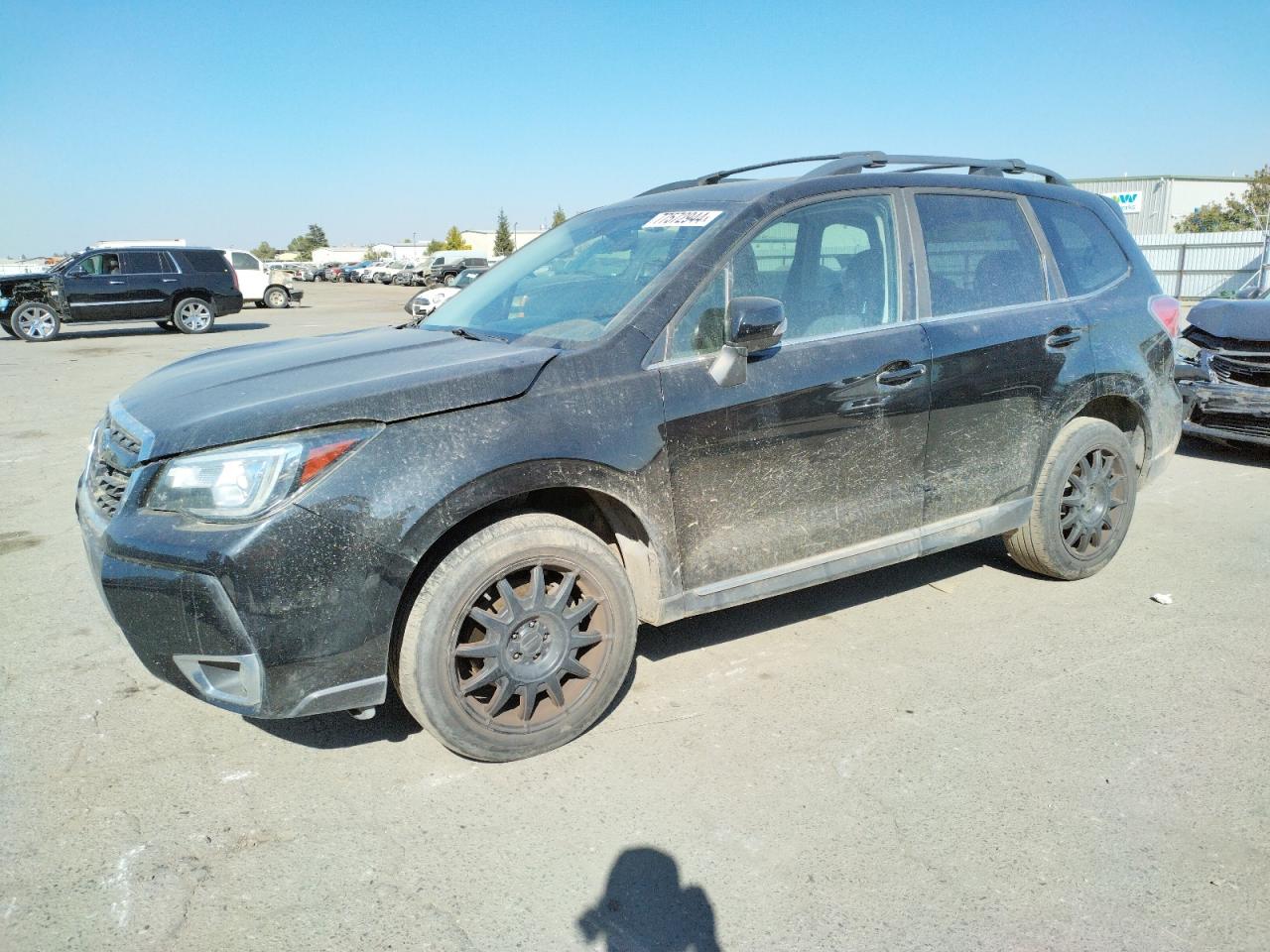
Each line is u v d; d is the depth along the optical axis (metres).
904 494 3.70
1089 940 2.21
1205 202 46.03
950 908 2.32
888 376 3.54
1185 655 3.71
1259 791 2.79
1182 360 7.07
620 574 3.08
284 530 2.53
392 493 2.64
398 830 2.65
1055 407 4.12
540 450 2.84
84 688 3.52
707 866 2.50
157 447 2.65
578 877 2.46
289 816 2.72
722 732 3.17
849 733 3.15
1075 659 3.68
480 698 2.97
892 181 3.84
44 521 5.84
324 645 2.61
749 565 3.37
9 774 2.93
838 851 2.55
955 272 3.91
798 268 3.50
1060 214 4.41
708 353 3.22
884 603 4.29
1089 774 2.89
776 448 3.32
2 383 12.59
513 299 3.77
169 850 2.56
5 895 2.38
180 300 21.28
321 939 2.24
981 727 3.18
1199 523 5.48
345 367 3.10
